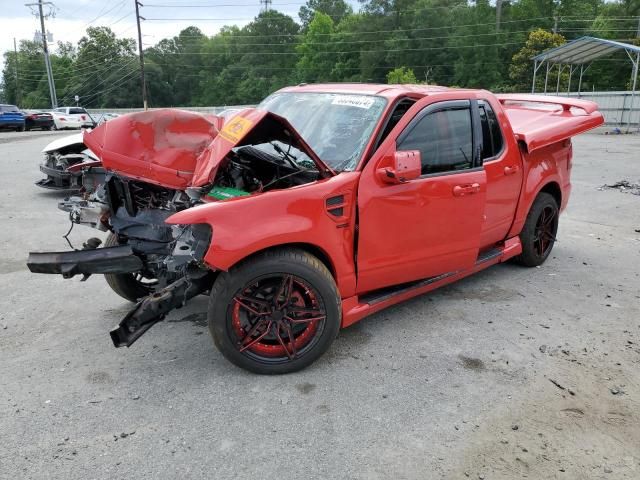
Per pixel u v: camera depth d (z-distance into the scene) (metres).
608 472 2.66
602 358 3.77
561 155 5.62
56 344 3.91
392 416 3.06
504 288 5.05
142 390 3.29
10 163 14.27
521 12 72.69
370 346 3.88
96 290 5.00
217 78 101.44
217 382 3.38
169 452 2.74
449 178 3.99
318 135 3.96
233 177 3.97
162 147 3.80
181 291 3.34
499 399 3.25
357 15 92.44
